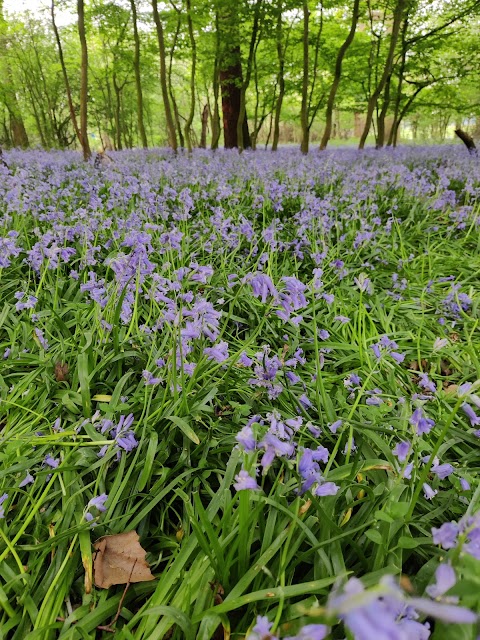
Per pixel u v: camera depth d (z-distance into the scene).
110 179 6.35
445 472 1.38
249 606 1.24
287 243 4.07
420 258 4.38
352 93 19.67
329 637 0.99
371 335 3.05
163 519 1.60
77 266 3.75
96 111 28.53
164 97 13.04
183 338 1.94
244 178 6.89
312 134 46.72
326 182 6.51
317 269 2.87
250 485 1.10
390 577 0.51
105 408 1.92
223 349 1.78
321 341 2.93
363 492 1.64
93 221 3.81
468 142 11.76
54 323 2.83
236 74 16.11
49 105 24.61
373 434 1.80
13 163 9.09
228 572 1.29
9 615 1.27
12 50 22.14
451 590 0.75
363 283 2.91
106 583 1.36
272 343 2.89
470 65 15.53
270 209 5.37
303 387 2.27
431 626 1.14
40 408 2.12
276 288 1.81
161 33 12.54
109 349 2.44
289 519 1.43
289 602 1.25
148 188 5.16
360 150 12.63
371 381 2.43
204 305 1.77
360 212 4.84
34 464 1.78
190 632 1.17
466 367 2.64
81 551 1.41
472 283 3.97
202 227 4.38
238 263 3.89
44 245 3.00
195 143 28.55
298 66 15.77
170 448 1.86
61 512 1.59
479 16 13.61
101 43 20.53
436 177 7.61
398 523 1.40
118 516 1.55
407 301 3.62
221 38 13.79
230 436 1.88
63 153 13.91
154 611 1.19
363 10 12.85
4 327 2.78
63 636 1.21
